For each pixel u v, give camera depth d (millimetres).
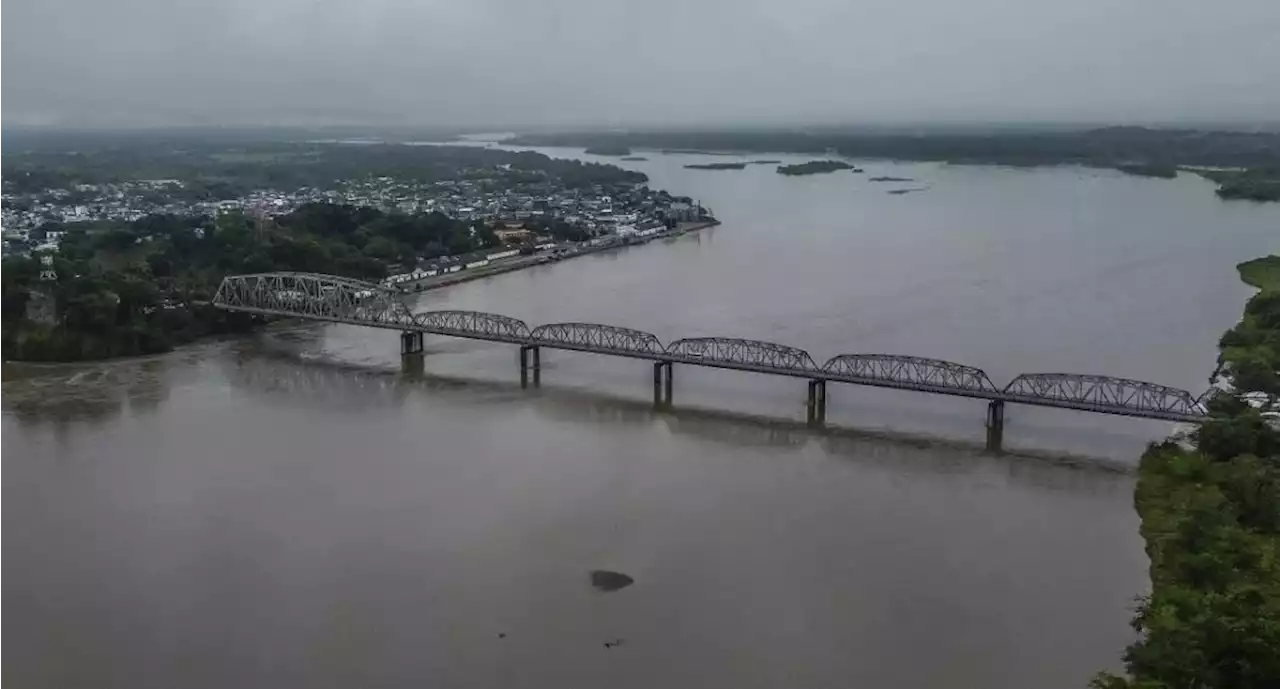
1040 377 120625
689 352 148125
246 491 105625
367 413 133125
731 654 74750
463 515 98938
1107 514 98250
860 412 131250
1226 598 72375
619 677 71938
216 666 73938
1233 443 104688
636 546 92000
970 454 115562
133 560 90188
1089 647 75188
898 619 79375
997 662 73375
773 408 133625
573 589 84250
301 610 81375
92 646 76750
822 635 77125
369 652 75375
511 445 119875
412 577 86562
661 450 117750
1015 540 92812
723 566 88062
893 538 93500
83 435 124250
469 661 74000
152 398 140625
